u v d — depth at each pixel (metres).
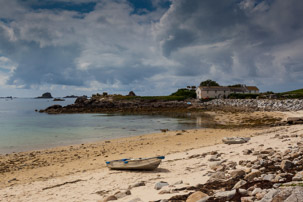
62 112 79.81
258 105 77.69
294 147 13.25
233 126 38.53
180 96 125.06
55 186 11.07
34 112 83.62
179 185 8.79
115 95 131.25
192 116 59.00
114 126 42.19
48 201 8.98
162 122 47.72
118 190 9.46
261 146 16.20
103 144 25.17
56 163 17.11
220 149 17.62
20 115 70.44
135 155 18.88
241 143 19.62
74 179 12.16
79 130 37.28
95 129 38.47
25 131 36.31
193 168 12.34
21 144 25.92
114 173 12.89
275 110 61.22
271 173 8.42
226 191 6.72
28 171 15.07
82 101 100.25
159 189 8.85
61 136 31.50
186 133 32.03
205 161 13.66
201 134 30.52
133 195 8.32
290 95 96.44
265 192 5.86
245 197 5.84
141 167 12.97
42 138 29.94
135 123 46.56
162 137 29.17
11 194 10.14
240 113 58.88
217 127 38.22
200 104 94.56
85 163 16.78
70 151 21.62
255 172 8.16
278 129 29.59
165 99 114.81
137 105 93.69
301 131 22.38
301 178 6.70
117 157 18.41
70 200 8.91
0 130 37.44
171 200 6.89
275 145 15.72
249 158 12.74
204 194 6.67
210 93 119.75
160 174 11.86
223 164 11.86
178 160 15.09
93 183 11.11
